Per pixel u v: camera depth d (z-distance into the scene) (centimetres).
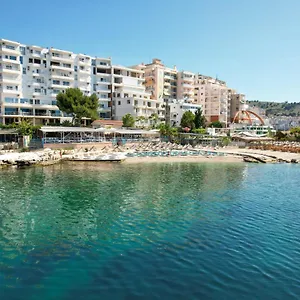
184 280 1352
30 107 9138
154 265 1490
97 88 10875
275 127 19575
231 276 1390
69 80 10119
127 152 6494
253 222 2159
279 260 1555
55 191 3059
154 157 6338
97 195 2927
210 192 3136
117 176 4006
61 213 2336
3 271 1425
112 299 1204
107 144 7062
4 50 8706
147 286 1300
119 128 8569
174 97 13712
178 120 11969
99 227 2033
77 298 1212
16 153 5041
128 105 10675
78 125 8694
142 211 2409
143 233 1923
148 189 3234
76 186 3316
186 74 13550
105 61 11169
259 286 1310
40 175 3934
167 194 3009
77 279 1356
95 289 1277
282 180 3953
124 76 11388
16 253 1620
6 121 8775
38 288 1283
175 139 8962
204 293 1252
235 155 6975
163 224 2098
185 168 4928
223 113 14212
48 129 6353
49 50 9756
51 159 5159
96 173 4203
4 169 4309
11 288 1281
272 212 2423
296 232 1961
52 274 1401
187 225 2081
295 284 1330
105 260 1544
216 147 8319
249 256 1598
